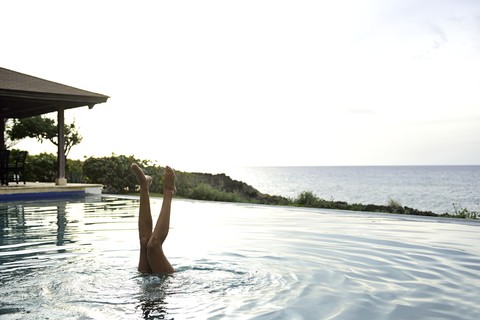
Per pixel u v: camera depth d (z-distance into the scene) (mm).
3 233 6020
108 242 5234
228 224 7270
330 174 118875
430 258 4418
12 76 14820
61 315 2613
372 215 8938
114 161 17422
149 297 2955
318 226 7051
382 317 2594
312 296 3018
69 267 3855
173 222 7582
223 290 3129
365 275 3658
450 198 36156
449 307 2801
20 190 13039
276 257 4379
